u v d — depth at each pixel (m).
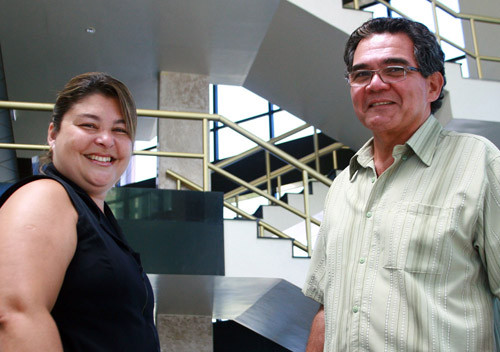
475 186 1.17
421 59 1.30
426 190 1.21
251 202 6.92
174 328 4.57
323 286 1.41
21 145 3.35
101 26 4.48
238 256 3.50
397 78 1.29
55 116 1.11
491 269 1.15
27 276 0.86
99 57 4.89
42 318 0.85
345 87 4.57
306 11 4.05
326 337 1.28
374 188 1.27
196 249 3.35
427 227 1.17
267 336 5.41
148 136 6.32
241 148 7.33
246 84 5.15
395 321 1.14
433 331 1.12
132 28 4.50
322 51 4.34
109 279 0.96
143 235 3.30
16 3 4.21
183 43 4.66
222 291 3.80
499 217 1.15
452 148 1.25
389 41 1.31
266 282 3.59
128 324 0.98
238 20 4.32
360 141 5.23
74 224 0.96
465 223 1.15
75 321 0.93
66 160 1.08
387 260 1.19
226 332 6.06
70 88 1.10
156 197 3.38
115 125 1.10
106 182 1.10
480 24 5.70
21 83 5.26
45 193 0.94
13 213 0.91
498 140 4.24
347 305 1.22
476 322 1.14
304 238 5.42
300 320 4.67
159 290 3.73
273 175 6.20
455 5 6.03
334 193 1.42
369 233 1.24
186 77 5.01
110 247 0.99
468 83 4.04
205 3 4.19
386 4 4.32
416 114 1.29
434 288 1.15
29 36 4.60
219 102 7.62
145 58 4.86
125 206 3.32
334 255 1.30
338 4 4.12
